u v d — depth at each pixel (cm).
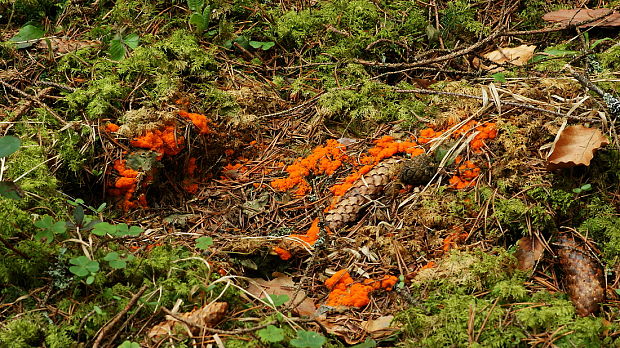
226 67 180
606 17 184
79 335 138
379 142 165
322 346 139
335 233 157
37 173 154
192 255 150
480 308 140
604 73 170
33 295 142
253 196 164
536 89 166
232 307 143
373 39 185
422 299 145
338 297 148
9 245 140
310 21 188
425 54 182
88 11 189
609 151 155
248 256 152
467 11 191
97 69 173
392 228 156
